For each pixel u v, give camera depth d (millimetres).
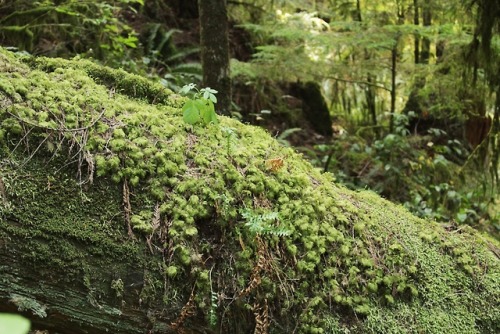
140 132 2098
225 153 2178
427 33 5707
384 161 5961
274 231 1947
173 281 1835
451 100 5918
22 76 2131
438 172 5910
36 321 1783
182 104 2467
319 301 1938
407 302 2064
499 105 4684
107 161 1924
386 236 2199
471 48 4656
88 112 2072
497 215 5051
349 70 6762
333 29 7660
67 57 5000
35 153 1869
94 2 5012
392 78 6688
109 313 1798
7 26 4836
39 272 1745
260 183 2100
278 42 7793
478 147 5027
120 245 1815
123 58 5223
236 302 1866
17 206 1760
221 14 4543
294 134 7020
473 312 2119
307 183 2242
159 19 7305
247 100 7031
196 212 1928
